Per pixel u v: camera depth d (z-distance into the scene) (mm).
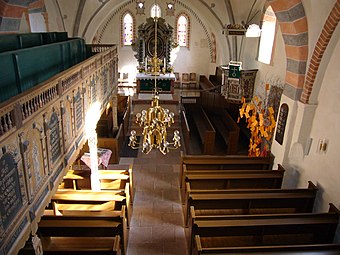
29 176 4422
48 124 5062
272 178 8953
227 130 15984
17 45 7359
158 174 11164
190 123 17625
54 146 5410
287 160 9312
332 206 7027
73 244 6984
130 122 15812
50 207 7824
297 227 6570
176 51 22344
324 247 5684
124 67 22484
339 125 7219
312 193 7930
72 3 14156
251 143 12852
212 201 7477
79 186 9469
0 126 3592
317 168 8039
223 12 15500
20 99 4062
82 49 10609
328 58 7648
